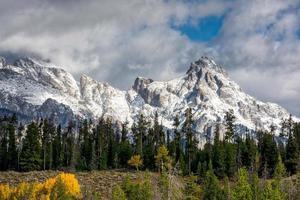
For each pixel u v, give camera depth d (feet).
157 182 367.66
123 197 336.90
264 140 523.70
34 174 495.82
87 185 423.64
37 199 386.52
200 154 519.60
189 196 331.57
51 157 549.95
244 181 315.58
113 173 492.13
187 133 548.31
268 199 306.14
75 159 545.03
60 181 389.80
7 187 396.16
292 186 344.69
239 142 533.96
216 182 354.54
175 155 517.14
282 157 496.64
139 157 493.36
